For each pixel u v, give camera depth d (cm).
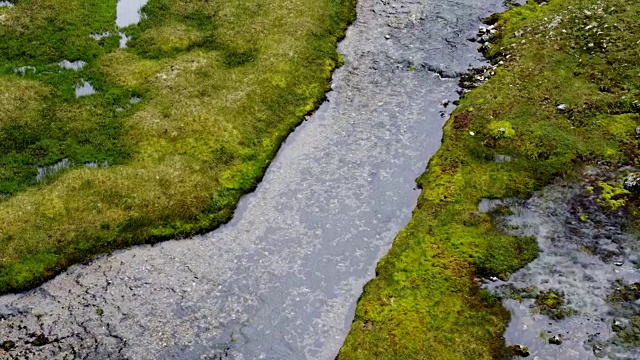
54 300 2653
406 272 2688
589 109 3509
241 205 3152
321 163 3394
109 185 3138
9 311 2600
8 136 3422
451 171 3219
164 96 3741
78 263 2819
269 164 3400
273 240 2944
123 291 2694
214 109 3647
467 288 2595
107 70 3934
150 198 3084
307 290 2695
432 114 3716
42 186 3142
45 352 2441
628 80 3672
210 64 4009
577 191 3047
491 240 2803
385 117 3706
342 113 3759
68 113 3594
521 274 2650
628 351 2312
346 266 2802
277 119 3656
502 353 2327
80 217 2975
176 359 2425
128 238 2919
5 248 2817
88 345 2472
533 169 3181
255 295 2678
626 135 3319
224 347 2469
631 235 2798
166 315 2594
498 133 3388
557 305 2505
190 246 2917
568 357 2305
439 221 2933
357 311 2558
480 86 3856
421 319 2467
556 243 2784
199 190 3148
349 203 3131
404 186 3225
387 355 2336
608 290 2561
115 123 3562
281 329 2534
